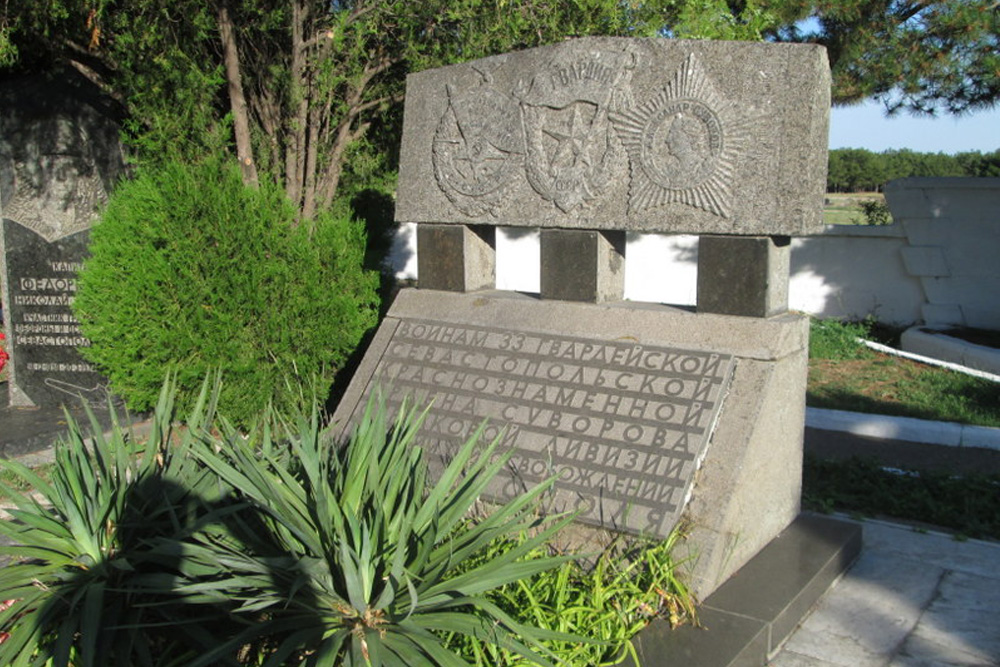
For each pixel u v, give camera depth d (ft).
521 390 14.98
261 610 10.27
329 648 8.66
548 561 9.77
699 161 14.47
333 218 22.99
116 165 24.39
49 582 10.23
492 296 17.06
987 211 33.83
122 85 22.59
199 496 11.05
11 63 21.61
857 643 12.60
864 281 36.58
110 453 12.19
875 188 103.40
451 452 14.71
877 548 16.03
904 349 34.06
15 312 23.94
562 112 15.92
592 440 13.83
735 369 13.97
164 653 9.90
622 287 16.69
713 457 13.26
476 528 10.46
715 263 14.51
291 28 23.48
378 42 24.09
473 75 17.06
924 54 30.68
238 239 19.70
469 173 17.06
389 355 16.93
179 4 21.27
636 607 11.55
